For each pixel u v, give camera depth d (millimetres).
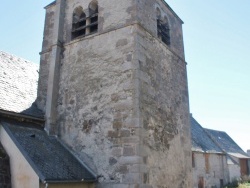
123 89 8172
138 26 8688
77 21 10312
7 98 8727
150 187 7516
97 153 8039
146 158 7602
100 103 8477
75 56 9594
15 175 6848
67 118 9016
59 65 9828
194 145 25672
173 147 9266
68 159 7949
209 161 27141
